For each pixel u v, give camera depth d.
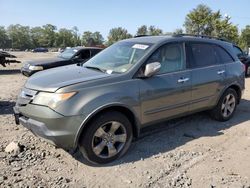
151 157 4.95
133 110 4.89
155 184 4.15
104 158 4.67
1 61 16.67
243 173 4.49
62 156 4.92
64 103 4.31
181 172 4.48
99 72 5.06
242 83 7.03
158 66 4.97
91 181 4.21
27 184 4.07
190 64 5.83
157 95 5.19
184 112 5.77
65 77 4.79
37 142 5.42
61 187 4.04
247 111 7.76
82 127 4.38
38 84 4.62
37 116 4.41
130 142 4.95
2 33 138.00
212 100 6.30
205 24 47.66
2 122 6.52
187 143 5.55
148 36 6.13
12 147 5.05
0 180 4.13
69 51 14.09
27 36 139.75
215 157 5.00
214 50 6.48
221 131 6.20
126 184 4.14
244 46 66.00
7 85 11.98
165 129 6.22
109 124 4.68
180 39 5.84
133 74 4.96
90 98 4.44
